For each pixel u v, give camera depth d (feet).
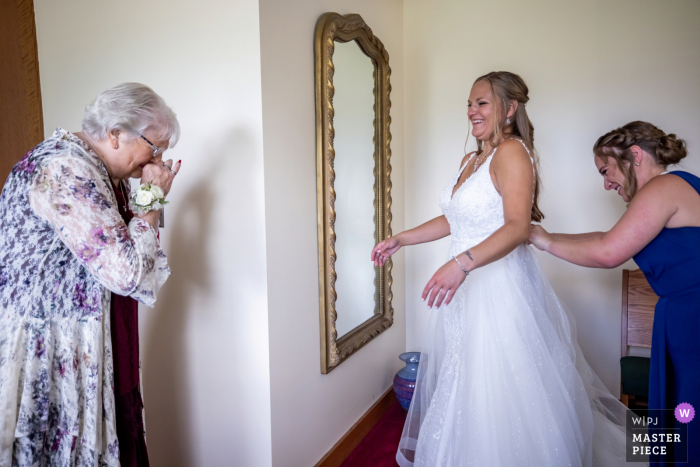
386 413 9.13
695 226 4.59
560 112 8.63
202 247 6.07
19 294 3.90
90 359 4.05
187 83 5.94
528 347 4.99
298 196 6.34
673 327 4.62
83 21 6.55
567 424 4.90
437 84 9.47
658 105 8.05
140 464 4.72
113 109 4.08
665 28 7.89
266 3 5.58
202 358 6.20
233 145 5.76
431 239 6.61
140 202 4.17
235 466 6.14
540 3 8.60
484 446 4.85
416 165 9.78
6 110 7.20
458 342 5.41
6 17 6.98
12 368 3.84
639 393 7.22
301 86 6.35
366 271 8.50
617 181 5.49
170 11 5.96
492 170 5.17
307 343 6.61
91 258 3.75
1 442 3.82
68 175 3.77
